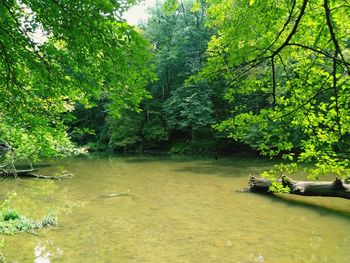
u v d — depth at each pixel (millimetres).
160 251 8953
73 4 3312
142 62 3928
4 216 11234
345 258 8242
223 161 26859
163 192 15930
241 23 5289
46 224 11180
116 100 4652
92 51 3691
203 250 8953
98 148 39844
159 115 36906
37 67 4070
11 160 13719
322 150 5582
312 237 9719
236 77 5387
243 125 5648
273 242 9422
